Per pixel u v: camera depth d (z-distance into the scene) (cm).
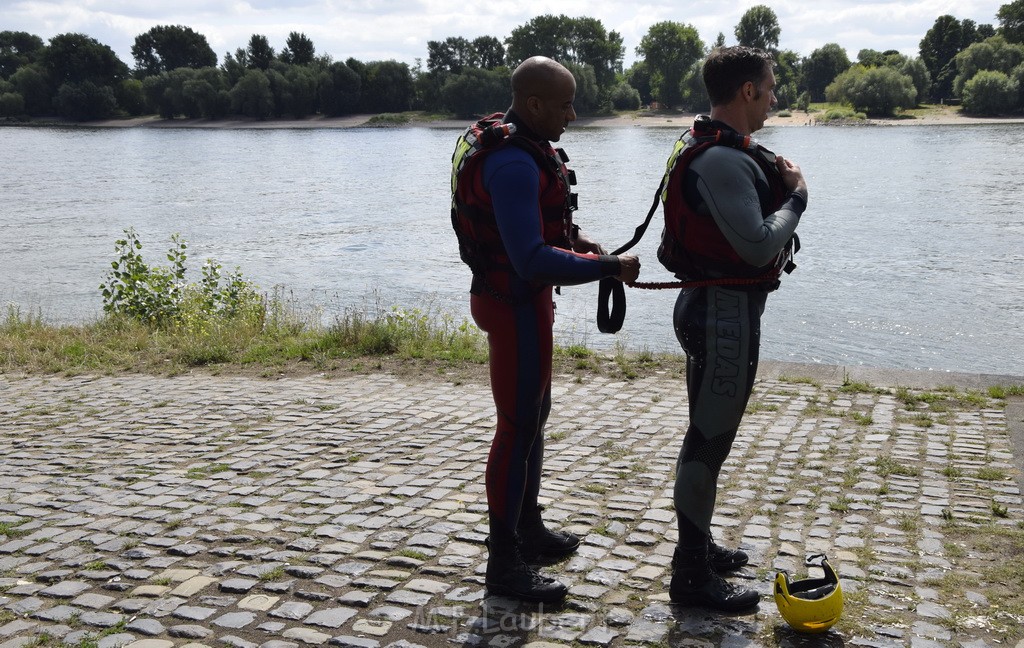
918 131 8325
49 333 993
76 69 13312
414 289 1662
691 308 310
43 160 5997
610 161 5094
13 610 336
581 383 693
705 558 324
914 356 1161
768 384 668
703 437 312
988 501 429
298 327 974
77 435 591
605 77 12812
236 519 424
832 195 3131
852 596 331
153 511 438
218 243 2316
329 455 527
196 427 602
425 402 654
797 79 14275
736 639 302
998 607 321
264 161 5775
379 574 358
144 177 4616
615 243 2123
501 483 329
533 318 320
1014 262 1777
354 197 3500
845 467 481
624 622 315
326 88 12912
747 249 284
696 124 305
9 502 458
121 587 353
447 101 12388
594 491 449
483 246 316
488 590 339
